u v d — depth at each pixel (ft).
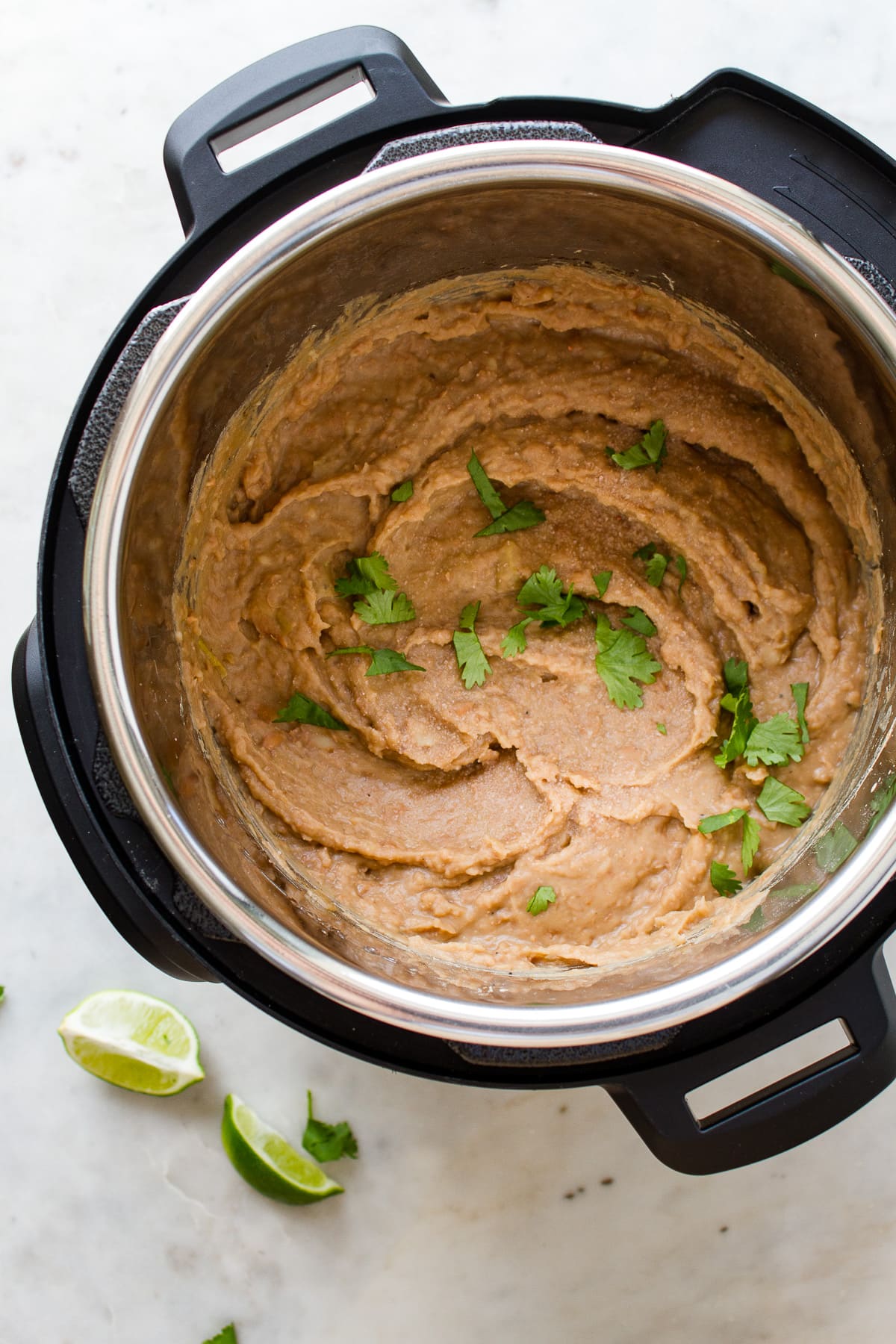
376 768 2.08
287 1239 2.12
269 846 1.96
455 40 2.18
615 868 2.01
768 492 2.03
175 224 2.19
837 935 1.80
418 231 1.82
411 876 2.02
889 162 1.77
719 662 2.06
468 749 2.08
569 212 1.81
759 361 1.95
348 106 2.23
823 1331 2.12
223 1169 2.13
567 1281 2.12
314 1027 1.79
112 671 1.71
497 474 2.06
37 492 2.18
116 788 1.76
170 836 1.72
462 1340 2.11
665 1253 2.12
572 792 2.05
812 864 1.88
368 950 1.91
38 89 2.19
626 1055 1.79
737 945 1.84
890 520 1.90
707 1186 2.13
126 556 1.72
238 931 1.72
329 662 2.08
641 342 2.01
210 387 1.81
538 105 1.77
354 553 2.08
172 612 1.88
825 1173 2.13
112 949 2.15
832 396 1.90
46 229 2.19
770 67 2.18
